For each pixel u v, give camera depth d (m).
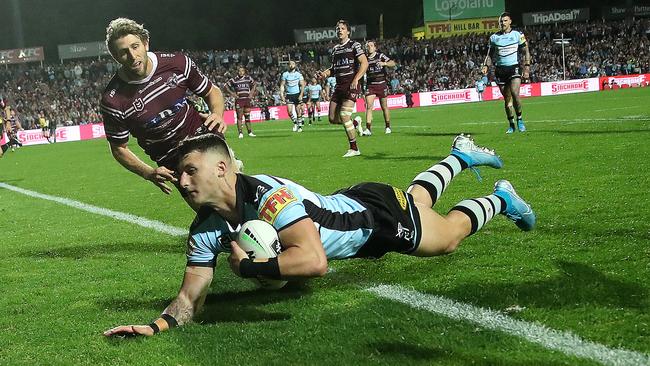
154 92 5.75
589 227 5.86
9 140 30.45
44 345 4.08
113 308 4.80
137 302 4.91
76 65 56.69
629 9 70.69
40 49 58.78
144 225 8.21
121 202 10.50
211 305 4.64
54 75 55.19
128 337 4.06
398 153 13.76
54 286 5.56
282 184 3.88
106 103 5.71
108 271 5.94
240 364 3.49
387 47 58.78
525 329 3.60
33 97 51.09
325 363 3.40
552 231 5.82
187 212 8.95
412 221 4.18
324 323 4.05
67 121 47.69
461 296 4.29
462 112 30.22
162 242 7.10
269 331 3.99
